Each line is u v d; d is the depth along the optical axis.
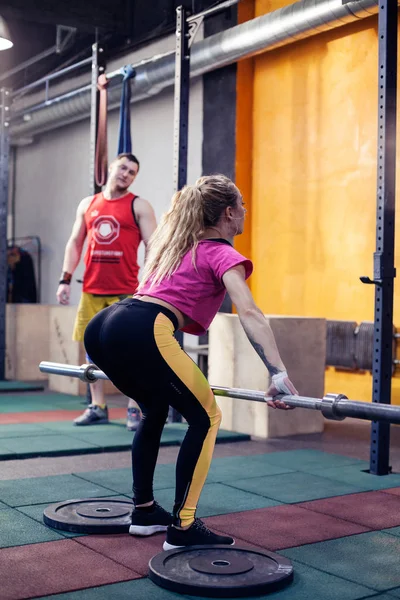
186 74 5.11
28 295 9.84
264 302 6.64
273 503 3.14
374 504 3.15
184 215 2.34
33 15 7.01
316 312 6.15
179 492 2.35
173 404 2.31
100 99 5.88
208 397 2.31
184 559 2.28
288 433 4.84
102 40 8.08
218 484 3.46
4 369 7.57
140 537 2.60
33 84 7.55
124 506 2.89
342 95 5.93
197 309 2.30
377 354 3.78
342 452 4.31
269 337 2.13
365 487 3.46
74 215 9.21
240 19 6.61
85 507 2.87
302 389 4.88
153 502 2.63
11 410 5.68
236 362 4.89
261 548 2.46
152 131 7.74
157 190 7.66
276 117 6.51
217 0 6.61
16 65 9.12
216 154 6.82
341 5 5.07
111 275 4.87
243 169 6.74
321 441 4.66
